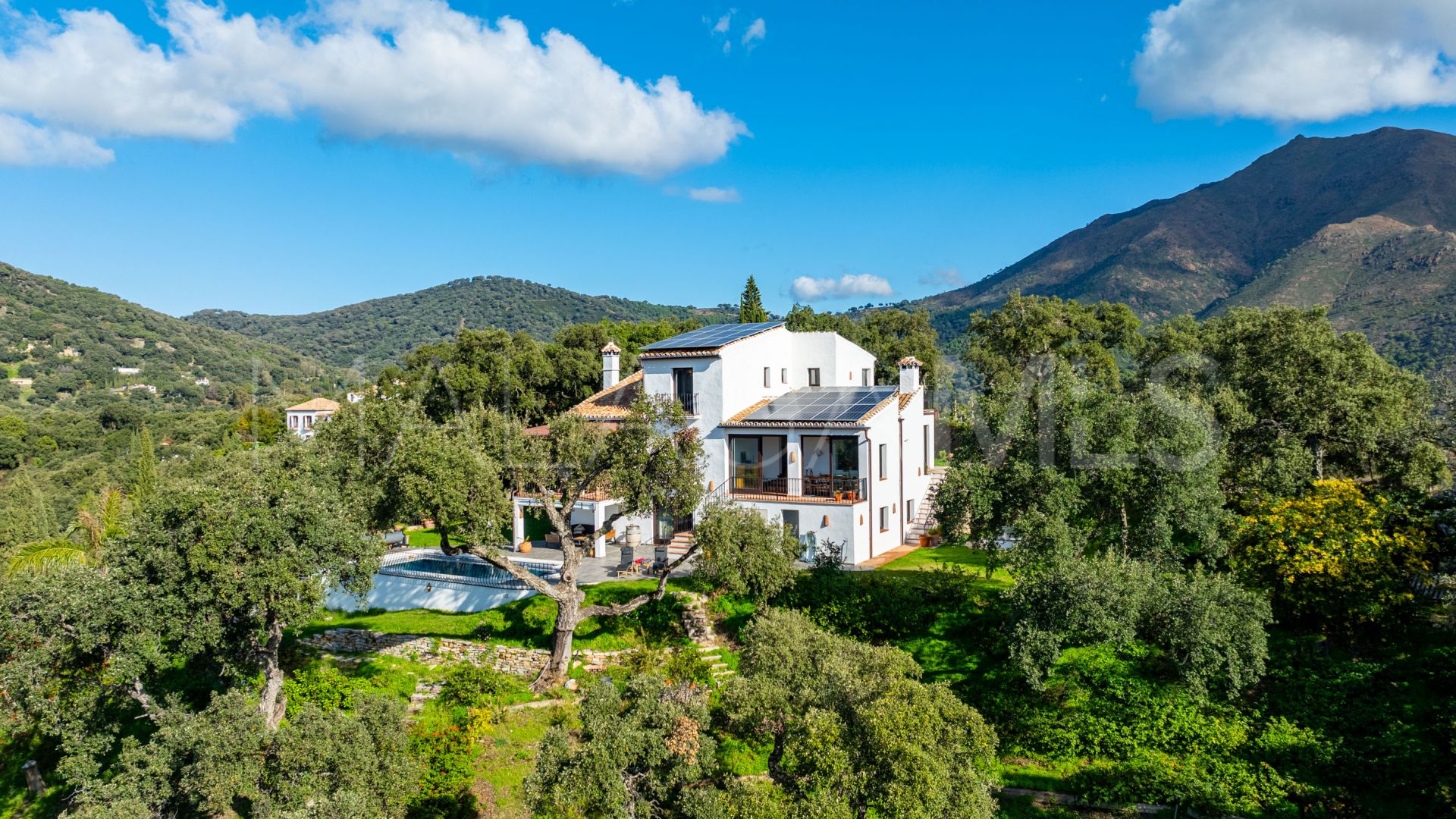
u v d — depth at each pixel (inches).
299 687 1011.9
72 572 799.1
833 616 1101.1
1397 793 765.3
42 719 754.8
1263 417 1234.6
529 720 944.9
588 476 1077.1
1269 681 919.0
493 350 2433.6
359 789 658.8
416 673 1066.1
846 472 1457.9
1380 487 1187.9
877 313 3356.3
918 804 513.3
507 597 1207.6
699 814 565.3
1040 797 835.4
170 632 775.7
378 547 913.5
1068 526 1006.4
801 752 565.9
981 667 1005.2
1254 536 1016.9
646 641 1082.7
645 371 1553.9
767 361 1615.4
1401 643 929.5
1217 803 778.8
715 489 1446.9
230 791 662.5
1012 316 2295.8
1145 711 901.2
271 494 853.8
